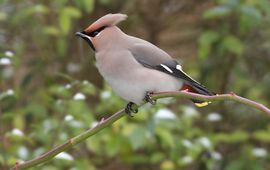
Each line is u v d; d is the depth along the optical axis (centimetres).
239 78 1331
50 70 1320
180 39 1422
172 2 1406
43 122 1032
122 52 752
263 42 1334
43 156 620
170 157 1191
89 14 1361
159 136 1059
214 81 1341
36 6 1165
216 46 1221
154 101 752
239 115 1335
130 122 1138
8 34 1274
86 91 1034
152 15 1398
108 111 1120
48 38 1291
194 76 1352
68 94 1047
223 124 1331
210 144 1094
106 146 1101
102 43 759
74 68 1334
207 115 1300
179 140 1084
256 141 1321
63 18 1151
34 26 1241
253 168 1170
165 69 756
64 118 1030
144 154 1267
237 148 1261
